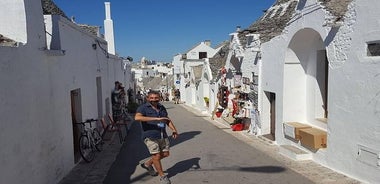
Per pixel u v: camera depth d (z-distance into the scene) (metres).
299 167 8.38
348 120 7.36
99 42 14.57
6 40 5.78
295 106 10.80
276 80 11.40
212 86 25.67
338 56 7.65
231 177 7.68
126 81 31.94
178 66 51.41
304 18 9.22
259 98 13.36
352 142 7.24
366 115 6.78
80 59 10.59
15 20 5.96
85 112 11.23
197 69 36.97
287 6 15.41
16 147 5.32
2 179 4.81
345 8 7.84
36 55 6.38
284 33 10.60
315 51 9.98
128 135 15.01
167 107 36.81
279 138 11.26
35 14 6.46
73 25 9.50
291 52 10.45
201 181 7.42
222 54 23.64
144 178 7.79
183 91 46.41
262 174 7.86
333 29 7.82
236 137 13.66
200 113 27.98
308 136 8.98
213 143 12.33
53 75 7.44
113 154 10.69
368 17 6.64
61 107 8.02
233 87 17.97
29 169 5.84
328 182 7.07
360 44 6.89
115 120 18.27
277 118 11.39
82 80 10.84
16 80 5.42
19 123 5.47
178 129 16.89
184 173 8.12
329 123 8.12
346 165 7.49
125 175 8.12
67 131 8.49
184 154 10.37
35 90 6.27
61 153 7.88
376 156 6.54
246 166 8.65
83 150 9.65
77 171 8.62
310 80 10.41
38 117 6.38
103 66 16.03
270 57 11.98
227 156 9.92
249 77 14.70
